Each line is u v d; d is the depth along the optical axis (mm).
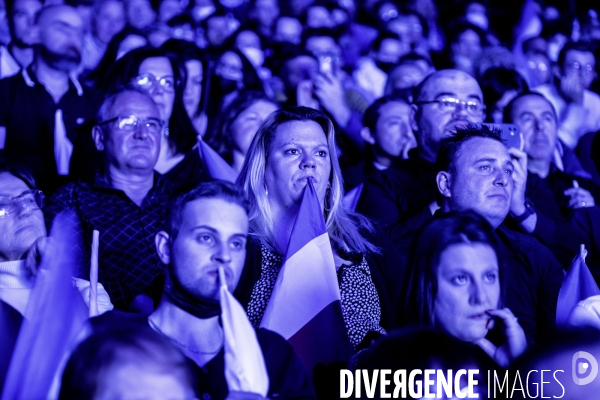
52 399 3314
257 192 5184
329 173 5254
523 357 3311
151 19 11992
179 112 7406
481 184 5379
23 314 4414
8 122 7824
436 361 3385
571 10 15219
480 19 15008
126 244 5770
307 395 4062
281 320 4582
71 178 7117
